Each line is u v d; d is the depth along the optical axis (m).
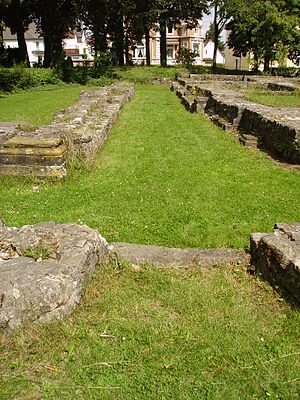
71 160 6.45
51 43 28.08
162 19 30.41
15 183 5.97
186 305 2.81
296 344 2.44
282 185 5.89
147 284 3.14
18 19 28.09
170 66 31.77
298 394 2.08
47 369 2.21
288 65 37.56
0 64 25.72
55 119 8.66
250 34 30.52
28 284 2.49
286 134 7.33
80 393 2.07
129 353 2.33
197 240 4.15
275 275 3.06
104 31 31.44
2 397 2.03
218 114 11.92
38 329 2.44
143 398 2.04
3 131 6.69
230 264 3.50
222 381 2.15
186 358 2.29
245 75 27.66
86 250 3.02
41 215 4.80
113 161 7.23
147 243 4.11
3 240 3.23
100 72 26.06
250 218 4.69
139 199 5.30
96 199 5.33
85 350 2.35
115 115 11.16
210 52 68.50
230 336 2.48
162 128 10.40
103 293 2.95
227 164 6.98
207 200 5.26
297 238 3.21
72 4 26.80
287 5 29.08
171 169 6.68
